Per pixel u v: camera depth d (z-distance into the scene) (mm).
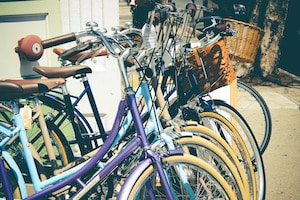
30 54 3027
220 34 2883
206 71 2865
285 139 4410
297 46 7508
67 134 3371
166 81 2709
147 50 2195
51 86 2389
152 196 2223
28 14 3264
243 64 6785
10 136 2312
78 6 3445
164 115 2412
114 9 3471
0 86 2221
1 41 3256
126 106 2340
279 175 3637
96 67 3559
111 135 2357
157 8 2287
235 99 3623
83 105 3574
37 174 2389
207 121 3055
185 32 2617
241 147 2945
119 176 2412
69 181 2326
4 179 2283
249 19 6609
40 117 2518
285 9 6473
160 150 2199
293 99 5797
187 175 2559
